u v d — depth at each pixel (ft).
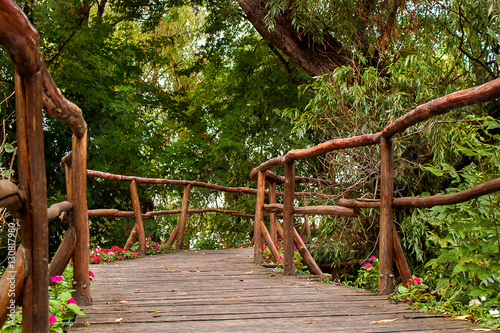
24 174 3.95
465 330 6.08
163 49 45.44
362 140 9.61
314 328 6.28
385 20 17.34
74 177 8.07
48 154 29.50
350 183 14.37
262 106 35.35
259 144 34.42
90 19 36.70
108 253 18.33
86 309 7.67
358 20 18.97
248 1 22.16
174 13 42.11
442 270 9.50
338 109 15.60
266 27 21.97
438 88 14.93
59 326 6.02
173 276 12.61
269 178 17.20
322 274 12.20
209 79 41.04
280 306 7.99
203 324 6.57
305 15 19.93
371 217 14.02
